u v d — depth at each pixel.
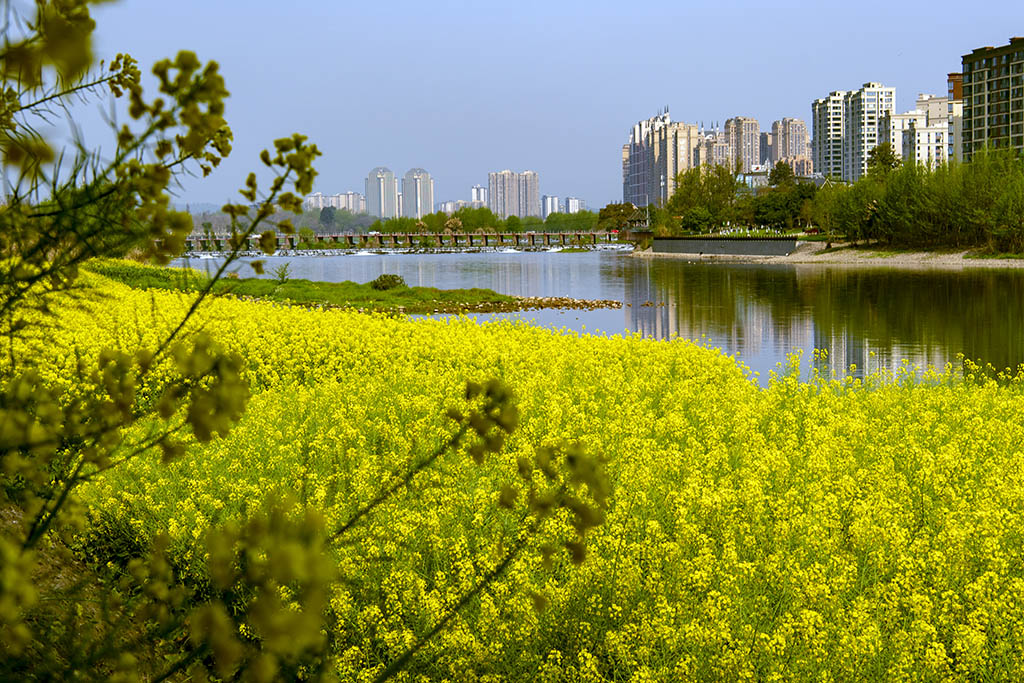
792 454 7.41
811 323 22.98
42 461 1.60
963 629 4.12
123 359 1.53
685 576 4.57
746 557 5.16
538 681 3.98
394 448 7.13
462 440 6.43
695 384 10.74
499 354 12.48
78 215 1.43
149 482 5.95
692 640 3.93
